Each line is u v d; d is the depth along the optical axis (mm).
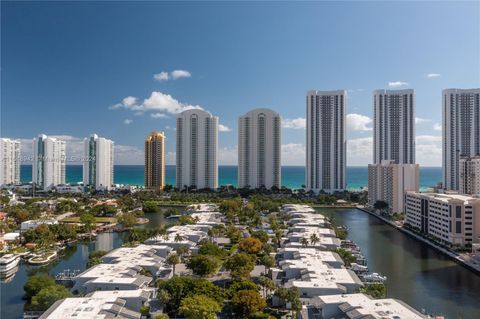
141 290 192500
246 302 171625
